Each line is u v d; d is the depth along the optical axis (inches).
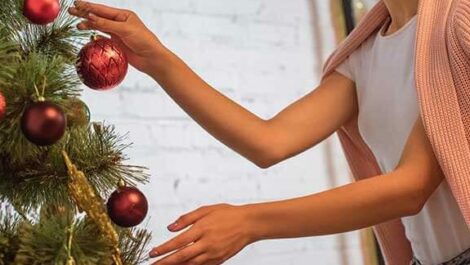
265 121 66.9
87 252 46.3
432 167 54.9
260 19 98.3
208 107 62.6
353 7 105.3
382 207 53.2
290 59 99.7
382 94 65.0
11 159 49.4
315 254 95.0
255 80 96.3
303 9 102.2
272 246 91.9
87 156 51.1
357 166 73.0
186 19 92.4
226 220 50.8
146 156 86.4
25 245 45.1
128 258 50.6
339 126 70.7
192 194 88.5
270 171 94.9
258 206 52.0
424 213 61.2
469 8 56.9
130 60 59.4
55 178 50.5
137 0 89.0
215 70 93.6
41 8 48.3
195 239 49.8
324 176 99.0
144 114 87.0
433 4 60.6
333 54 72.0
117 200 48.7
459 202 54.0
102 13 56.5
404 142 62.6
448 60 56.6
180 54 91.2
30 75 47.1
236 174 92.1
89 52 50.3
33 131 45.2
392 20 67.2
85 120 51.4
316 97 70.4
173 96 62.0
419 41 59.1
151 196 85.9
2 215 49.1
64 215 47.1
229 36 95.3
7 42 48.4
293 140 67.0
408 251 69.8
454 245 60.0
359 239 98.5
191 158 89.0
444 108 55.6
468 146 54.8
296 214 52.2
